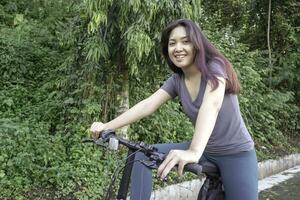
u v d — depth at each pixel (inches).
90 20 162.9
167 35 82.3
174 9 164.6
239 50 287.3
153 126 205.3
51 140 179.6
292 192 217.6
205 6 361.4
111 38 173.2
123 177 79.4
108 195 78.4
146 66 180.4
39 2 268.8
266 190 220.4
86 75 186.7
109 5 162.2
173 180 189.0
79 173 165.5
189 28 79.2
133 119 90.4
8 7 267.3
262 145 274.4
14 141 164.9
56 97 199.5
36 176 161.3
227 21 369.7
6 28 243.8
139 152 79.0
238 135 85.4
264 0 346.9
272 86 322.3
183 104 85.5
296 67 338.3
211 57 79.8
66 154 176.9
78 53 187.5
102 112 187.9
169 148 90.2
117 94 188.7
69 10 222.1
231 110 82.9
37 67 228.4
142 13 158.1
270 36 348.5
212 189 87.1
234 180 86.0
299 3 343.3
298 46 342.0
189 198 191.5
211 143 85.0
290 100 326.3
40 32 243.6
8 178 156.2
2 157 158.1
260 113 284.5
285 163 269.6
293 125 325.4
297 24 354.0
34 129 183.3
